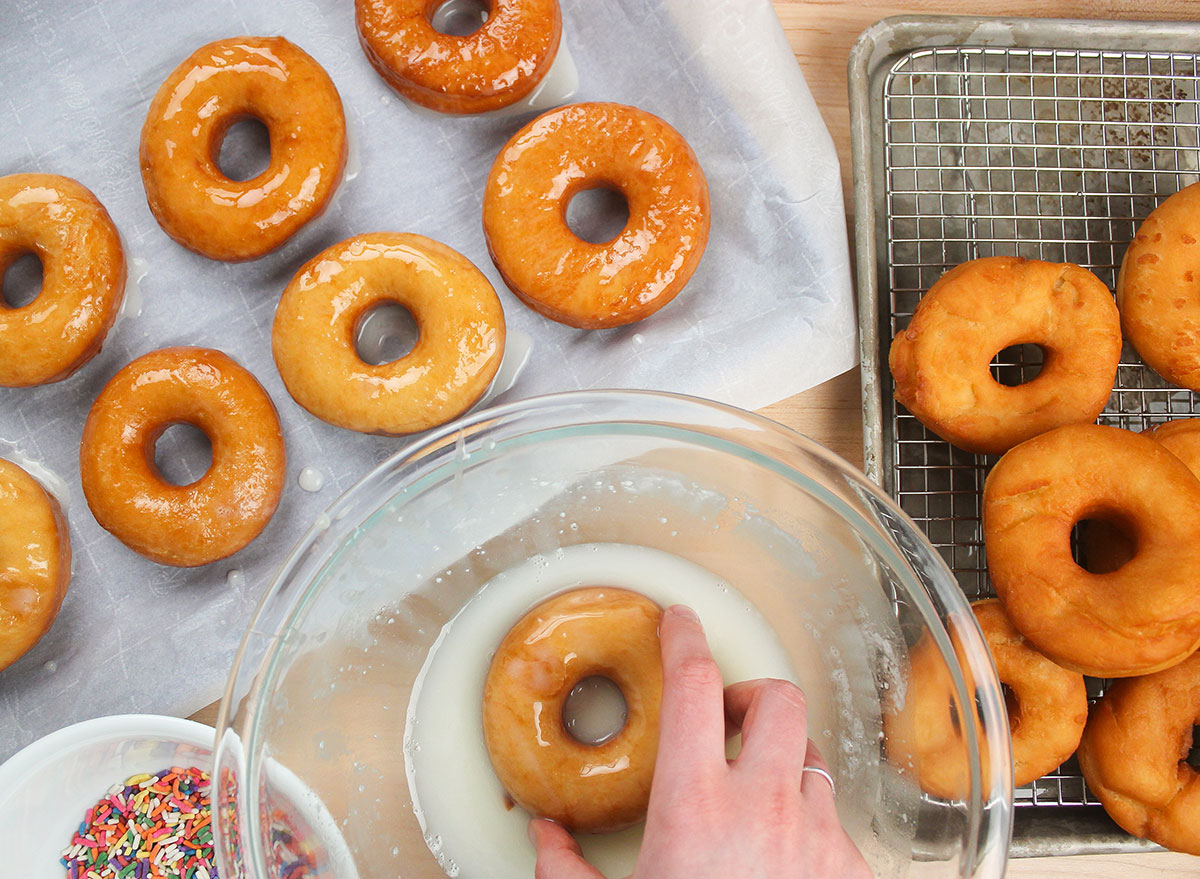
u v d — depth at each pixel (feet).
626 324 2.26
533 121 2.23
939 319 2.15
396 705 1.98
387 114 2.29
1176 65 2.29
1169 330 2.18
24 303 2.26
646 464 2.04
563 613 1.91
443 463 1.98
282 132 2.21
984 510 2.14
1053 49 2.28
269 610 1.93
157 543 2.17
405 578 2.02
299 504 2.25
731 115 2.26
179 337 2.26
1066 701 2.14
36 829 2.11
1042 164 2.28
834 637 1.97
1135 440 2.10
